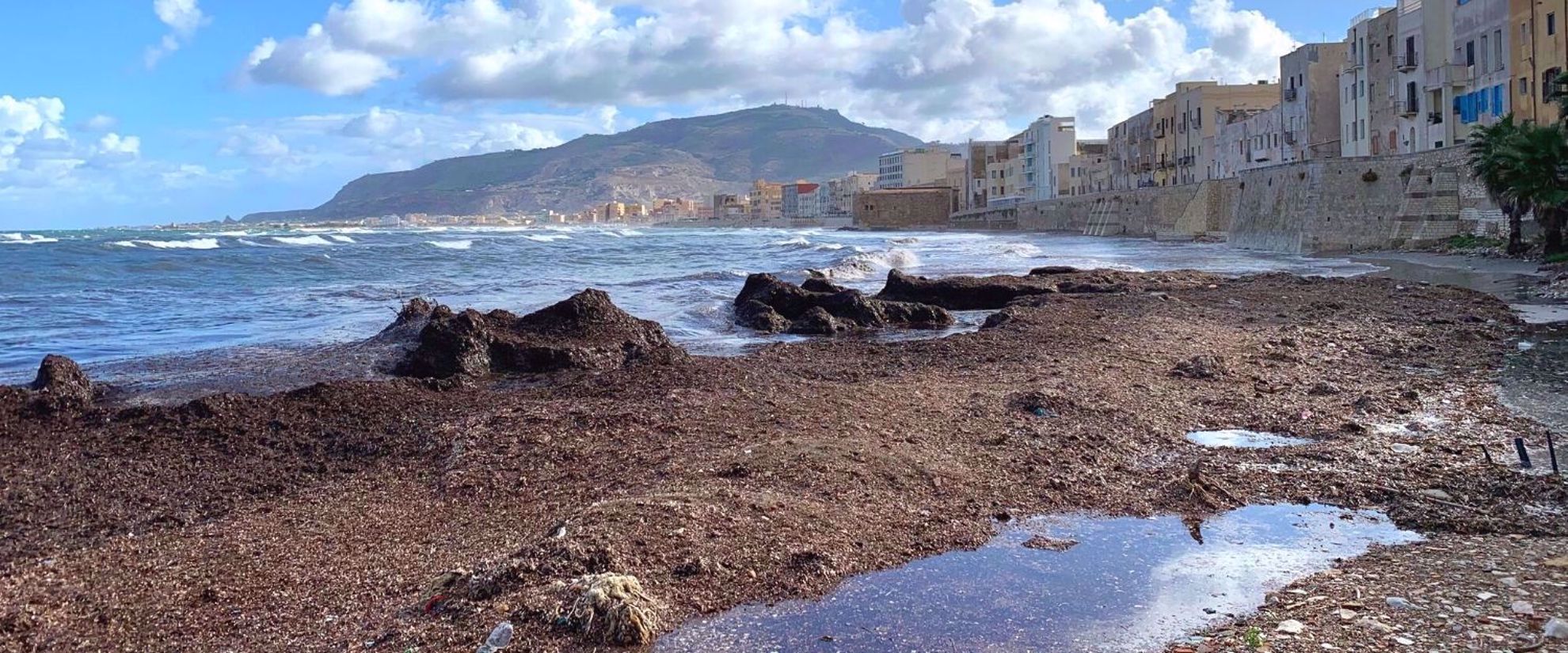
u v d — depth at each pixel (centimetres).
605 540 920
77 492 1265
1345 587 853
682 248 8244
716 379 1809
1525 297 3133
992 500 1127
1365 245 5531
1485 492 1118
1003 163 16988
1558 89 4734
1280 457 1301
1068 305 3023
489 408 1623
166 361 2278
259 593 905
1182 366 1931
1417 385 1770
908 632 799
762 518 1011
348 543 1034
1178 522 1067
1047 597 867
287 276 5081
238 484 1289
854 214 17712
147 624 846
